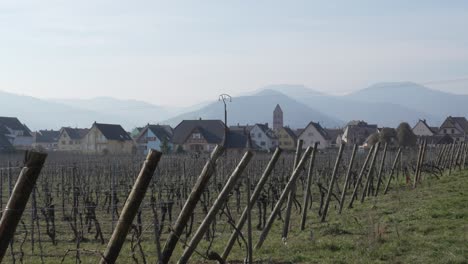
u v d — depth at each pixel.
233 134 101.12
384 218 17.22
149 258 13.36
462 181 28.83
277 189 24.98
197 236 9.64
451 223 15.41
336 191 30.14
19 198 6.66
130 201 7.56
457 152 40.28
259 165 38.78
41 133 157.62
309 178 16.66
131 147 118.12
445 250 12.04
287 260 11.98
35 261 14.03
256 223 18.80
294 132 145.62
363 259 11.68
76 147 133.50
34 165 6.72
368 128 138.25
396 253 12.05
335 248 12.94
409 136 89.31
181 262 9.52
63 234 18.50
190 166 38.22
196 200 8.87
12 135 120.81
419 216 16.94
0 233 6.60
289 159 45.50
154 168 7.62
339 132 146.75
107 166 40.88
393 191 27.86
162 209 16.02
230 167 35.62
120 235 7.55
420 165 29.73
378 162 42.56
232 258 12.56
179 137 103.44
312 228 16.47
